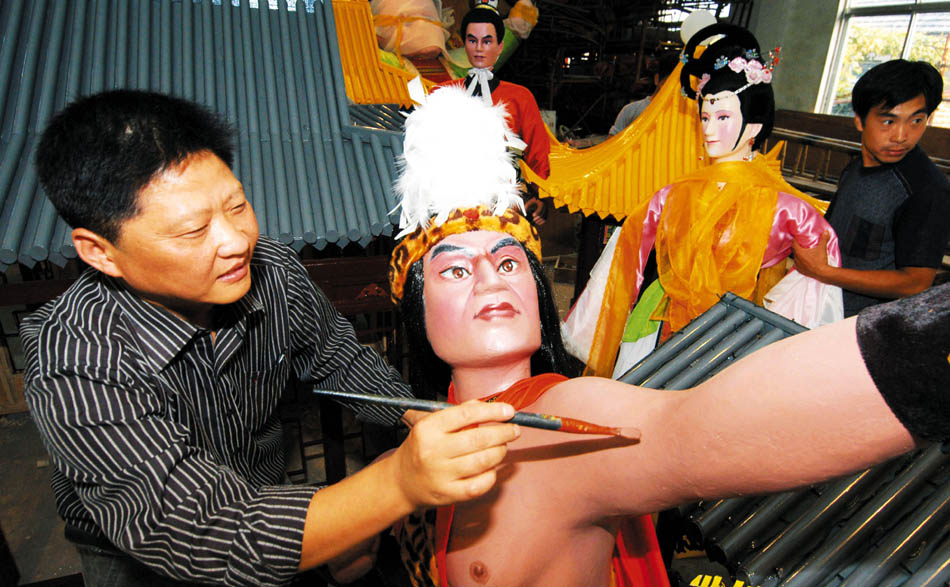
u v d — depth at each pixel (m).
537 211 3.47
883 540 0.99
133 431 1.02
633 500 0.74
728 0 9.23
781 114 8.77
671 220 2.21
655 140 2.81
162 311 1.12
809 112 8.70
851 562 0.99
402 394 1.62
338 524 0.82
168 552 0.94
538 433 0.91
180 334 1.14
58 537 2.71
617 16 8.84
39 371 1.06
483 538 0.94
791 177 6.09
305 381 1.73
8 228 1.59
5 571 2.30
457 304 1.06
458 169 1.09
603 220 2.81
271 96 2.27
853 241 2.23
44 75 2.06
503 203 1.12
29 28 2.13
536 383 1.00
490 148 1.12
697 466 0.59
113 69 2.17
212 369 1.26
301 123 2.23
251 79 2.31
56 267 2.87
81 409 1.02
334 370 1.65
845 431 0.47
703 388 0.62
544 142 3.30
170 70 2.23
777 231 2.06
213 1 2.50
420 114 1.15
